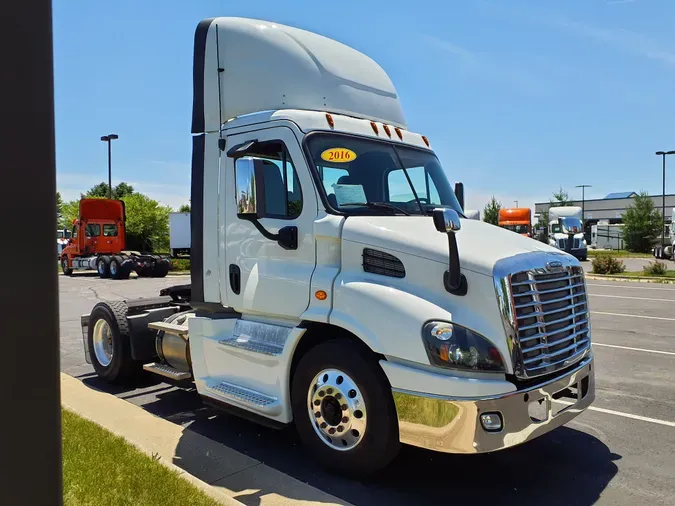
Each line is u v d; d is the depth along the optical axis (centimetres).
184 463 430
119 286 2125
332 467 413
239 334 484
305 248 438
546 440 499
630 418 560
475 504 377
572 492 397
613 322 1166
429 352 357
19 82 202
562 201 6241
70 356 852
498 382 353
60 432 213
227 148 494
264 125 467
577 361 423
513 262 371
